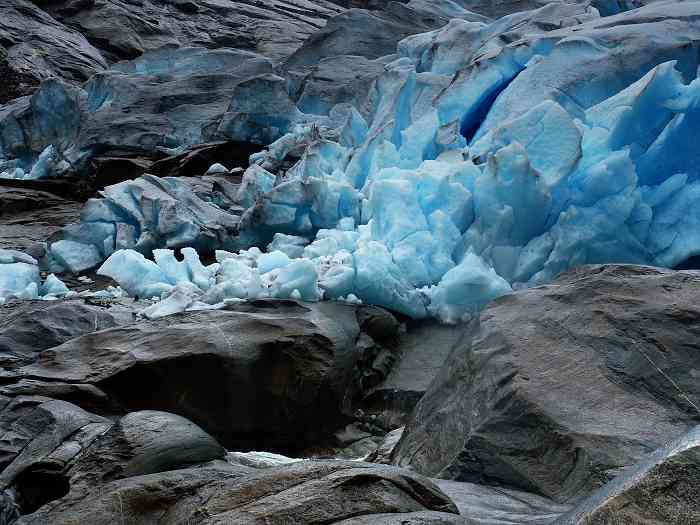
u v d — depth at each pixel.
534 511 3.08
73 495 3.26
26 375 5.32
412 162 8.52
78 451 3.76
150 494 2.85
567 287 4.37
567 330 4.02
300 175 9.21
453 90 9.01
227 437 5.49
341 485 2.41
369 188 8.39
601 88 8.20
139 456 3.38
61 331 6.18
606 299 4.16
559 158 7.38
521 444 3.54
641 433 3.41
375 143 8.96
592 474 3.26
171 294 6.93
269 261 7.34
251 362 5.47
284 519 2.29
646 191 7.61
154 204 8.99
